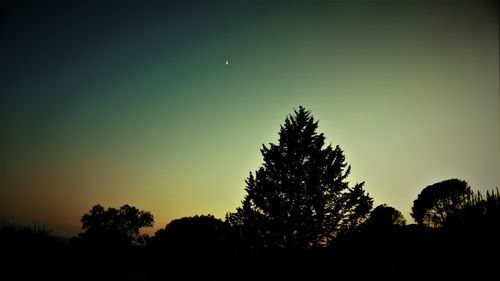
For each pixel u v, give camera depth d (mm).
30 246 12477
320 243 17188
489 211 22750
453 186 38125
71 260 14492
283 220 16781
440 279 16969
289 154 17719
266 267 17062
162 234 36469
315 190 16781
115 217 49469
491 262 17266
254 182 17844
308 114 19078
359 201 17047
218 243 20406
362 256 17562
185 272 24656
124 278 17453
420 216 40625
